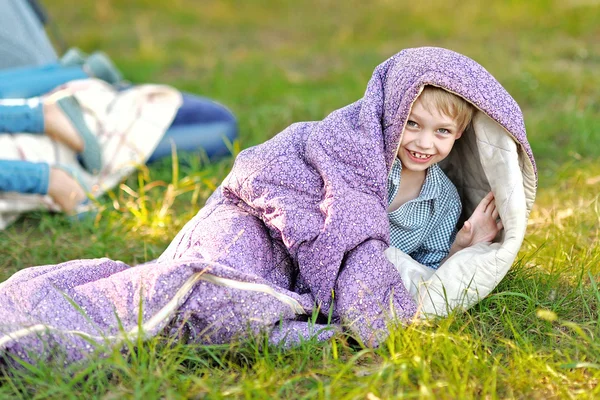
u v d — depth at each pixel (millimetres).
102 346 2188
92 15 10234
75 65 5020
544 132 4945
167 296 2291
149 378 2121
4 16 5039
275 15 10344
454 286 2506
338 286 2457
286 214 2480
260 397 2086
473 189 2863
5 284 2420
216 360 2275
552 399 2127
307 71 7461
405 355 2242
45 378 2166
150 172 4227
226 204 2689
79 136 3992
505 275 2721
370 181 2492
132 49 8523
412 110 2518
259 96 6277
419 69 2479
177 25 9938
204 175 4152
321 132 2557
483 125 2518
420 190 2758
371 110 2551
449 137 2555
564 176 4066
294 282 2631
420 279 2557
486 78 2508
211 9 10531
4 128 3871
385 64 2668
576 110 5301
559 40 8195
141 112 4348
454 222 2824
